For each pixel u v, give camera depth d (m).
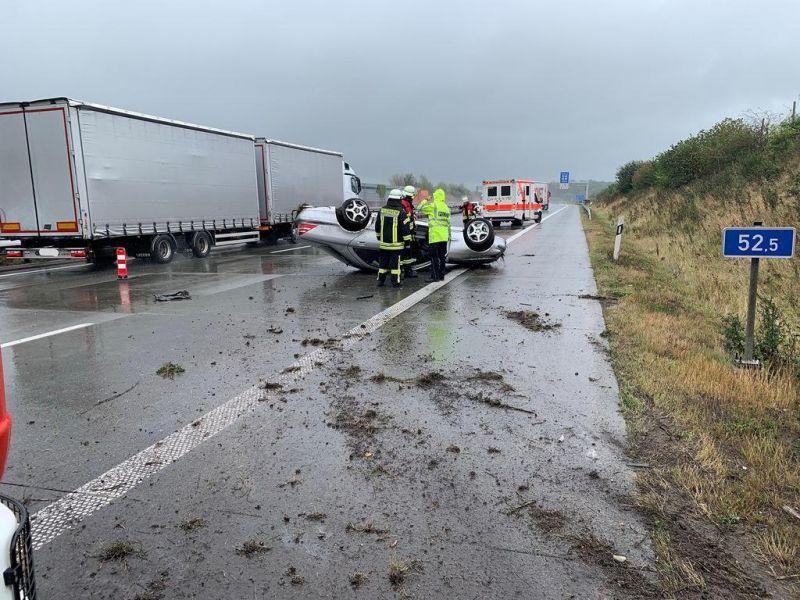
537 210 36.28
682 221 19.98
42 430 4.45
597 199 71.62
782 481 3.47
